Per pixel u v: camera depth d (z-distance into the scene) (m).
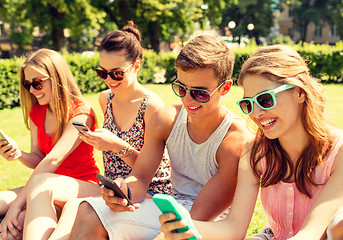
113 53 2.85
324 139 1.93
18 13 24.22
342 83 16.25
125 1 24.19
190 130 2.52
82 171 3.15
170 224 1.68
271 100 1.86
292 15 59.28
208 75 2.21
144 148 2.60
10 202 2.92
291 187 2.05
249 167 2.19
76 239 2.03
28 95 3.28
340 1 54.22
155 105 2.92
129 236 2.08
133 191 2.42
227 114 2.46
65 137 3.00
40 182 2.55
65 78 3.09
